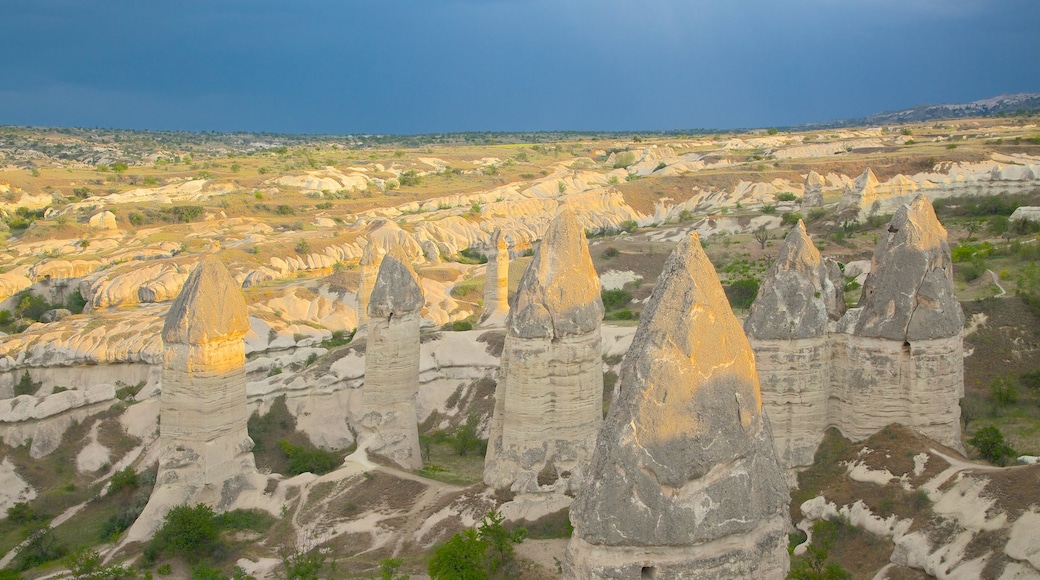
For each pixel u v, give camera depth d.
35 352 69.31
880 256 33.03
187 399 37.31
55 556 38.50
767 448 17.70
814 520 30.48
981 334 49.91
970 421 40.25
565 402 33.59
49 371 68.50
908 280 32.12
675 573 16.70
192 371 37.22
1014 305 51.66
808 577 25.94
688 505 16.80
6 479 47.16
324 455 49.44
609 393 54.16
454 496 34.94
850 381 32.94
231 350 38.31
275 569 32.25
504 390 34.84
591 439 34.03
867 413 32.53
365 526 34.66
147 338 69.44
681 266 17.86
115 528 40.97
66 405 51.69
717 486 17.00
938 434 32.00
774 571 17.44
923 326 31.73
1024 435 37.72
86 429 51.53
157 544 34.34
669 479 16.70
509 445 33.91
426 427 56.59
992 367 47.41
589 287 34.16
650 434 16.86
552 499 32.47
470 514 33.00
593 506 16.88
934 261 32.41
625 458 16.81
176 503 36.62
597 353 34.38
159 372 65.25
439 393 58.66
